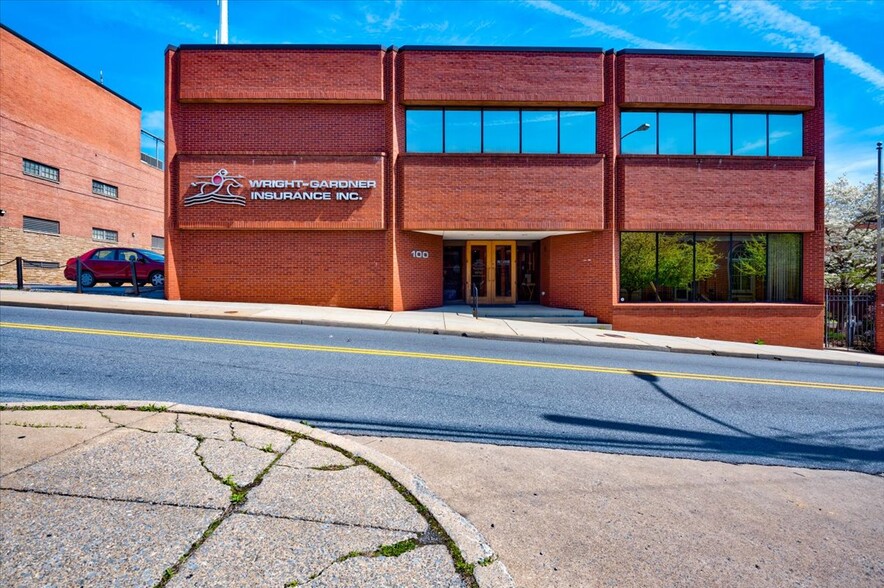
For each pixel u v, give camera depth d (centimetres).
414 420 535
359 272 1560
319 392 619
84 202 2647
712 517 352
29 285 1812
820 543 323
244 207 1516
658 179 1563
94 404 485
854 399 745
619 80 1560
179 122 1530
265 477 347
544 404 624
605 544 309
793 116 1602
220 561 255
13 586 230
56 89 2458
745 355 1204
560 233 1639
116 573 242
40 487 319
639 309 1560
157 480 336
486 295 1834
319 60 1516
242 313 1270
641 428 552
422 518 305
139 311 1235
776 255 1616
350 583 244
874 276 2347
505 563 285
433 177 1540
